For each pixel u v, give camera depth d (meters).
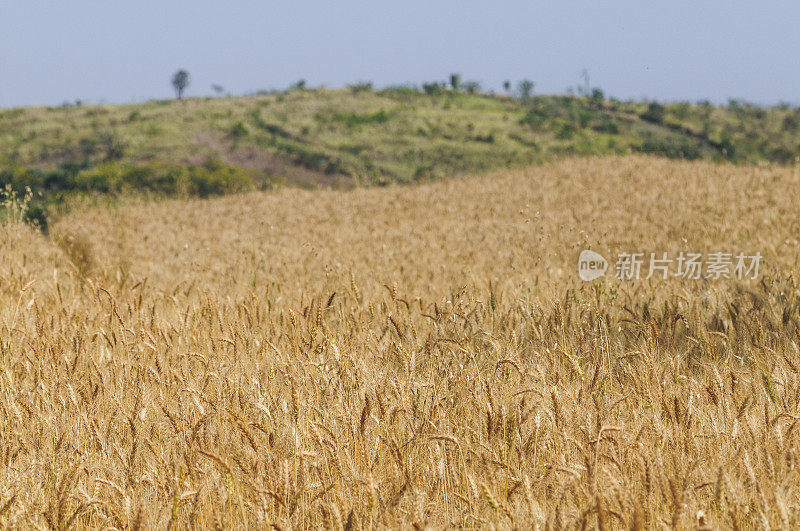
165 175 89.44
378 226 57.06
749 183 65.00
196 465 9.15
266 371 12.67
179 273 32.91
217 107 169.62
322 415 10.51
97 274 28.36
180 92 194.62
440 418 10.12
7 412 10.85
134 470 9.30
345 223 59.75
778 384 10.75
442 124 152.00
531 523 7.36
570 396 10.21
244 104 174.75
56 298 19.98
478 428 10.09
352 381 11.53
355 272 27.88
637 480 8.37
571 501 8.18
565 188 72.56
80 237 40.22
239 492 8.62
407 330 15.01
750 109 162.62
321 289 24.48
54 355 13.59
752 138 138.50
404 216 63.44
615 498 7.47
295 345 14.34
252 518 8.23
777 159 124.94
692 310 16.44
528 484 7.80
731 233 40.00
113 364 13.11
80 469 8.91
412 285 24.81
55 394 11.86
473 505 8.08
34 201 72.81
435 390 11.47
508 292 20.80
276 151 131.50
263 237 52.25
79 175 84.50
